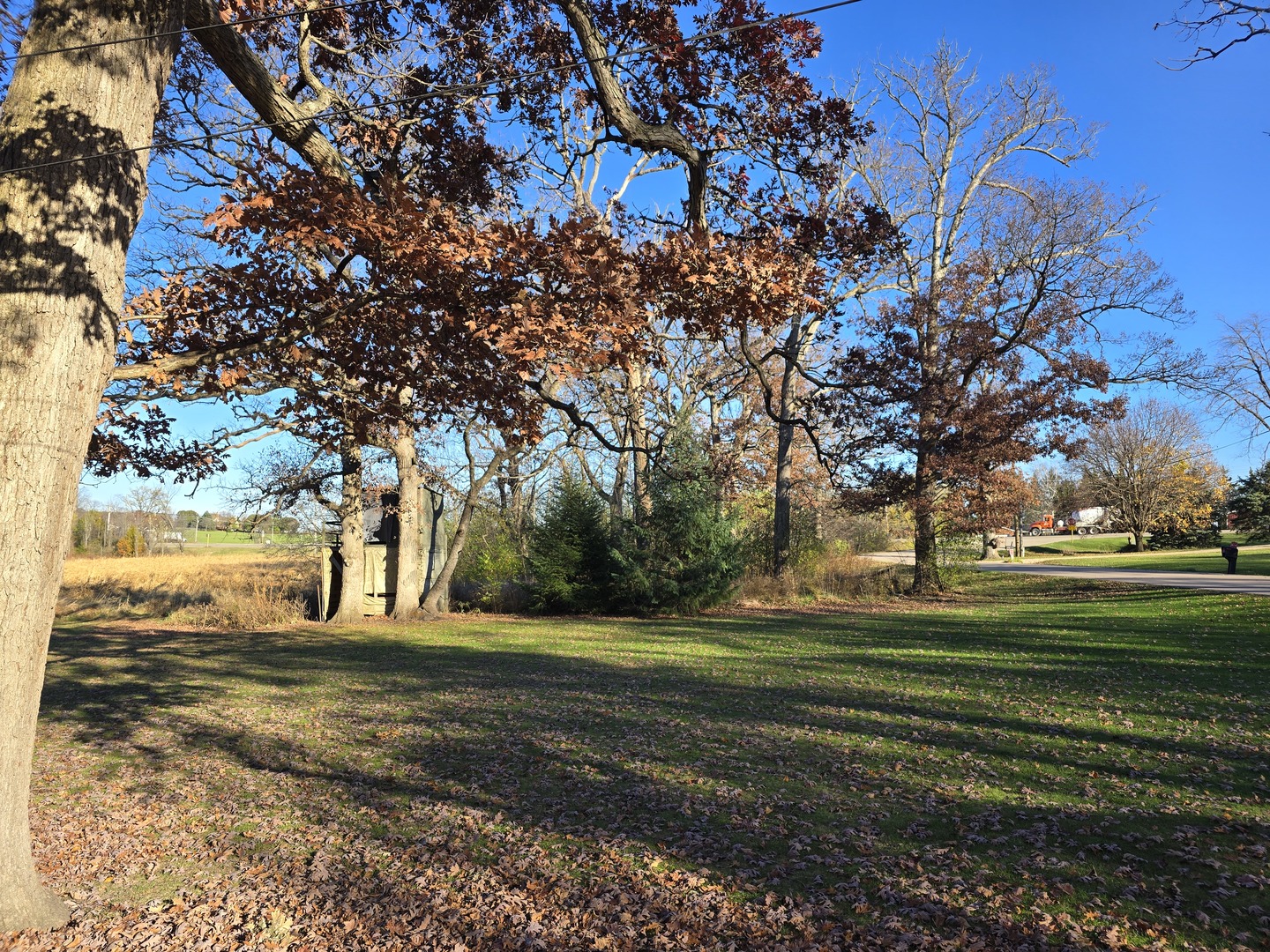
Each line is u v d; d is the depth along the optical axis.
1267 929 4.05
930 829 5.68
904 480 27.64
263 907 5.06
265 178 5.30
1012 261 27.73
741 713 9.81
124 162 4.52
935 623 19.75
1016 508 30.20
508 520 30.53
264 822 6.65
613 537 24.98
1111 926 4.17
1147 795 6.16
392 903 5.05
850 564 31.98
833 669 13.10
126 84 4.48
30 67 4.30
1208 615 17.70
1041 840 5.33
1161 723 8.45
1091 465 56.94
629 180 24.17
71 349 4.29
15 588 4.21
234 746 9.20
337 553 25.19
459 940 4.53
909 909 4.51
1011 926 4.23
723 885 4.98
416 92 8.05
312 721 10.35
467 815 6.50
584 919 4.66
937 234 31.66
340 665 15.25
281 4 7.06
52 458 4.26
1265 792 6.08
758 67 7.23
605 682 12.46
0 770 4.39
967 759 7.39
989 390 28.69
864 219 7.98
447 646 17.67
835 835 5.66
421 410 7.77
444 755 8.39
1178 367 27.38
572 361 5.70
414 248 5.15
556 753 8.21
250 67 5.62
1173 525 55.94
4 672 4.27
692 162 6.98
